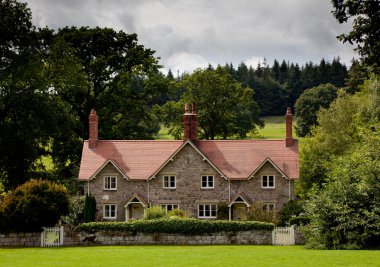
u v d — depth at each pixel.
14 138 59.31
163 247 44.19
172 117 88.50
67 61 68.69
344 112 71.62
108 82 77.62
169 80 83.94
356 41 31.75
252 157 66.19
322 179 70.31
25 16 59.28
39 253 38.19
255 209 56.59
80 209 62.75
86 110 76.44
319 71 180.62
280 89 178.38
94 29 76.69
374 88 58.62
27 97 60.59
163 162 65.44
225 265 30.66
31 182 47.47
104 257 34.94
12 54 58.34
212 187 64.56
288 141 67.25
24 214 45.25
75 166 75.62
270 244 47.03
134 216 65.19
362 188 40.31
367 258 32.41
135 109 78.44
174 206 64.56
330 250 38.34
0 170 61.78
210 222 47.66
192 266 30.39
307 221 49.50
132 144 68.19
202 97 88.06
